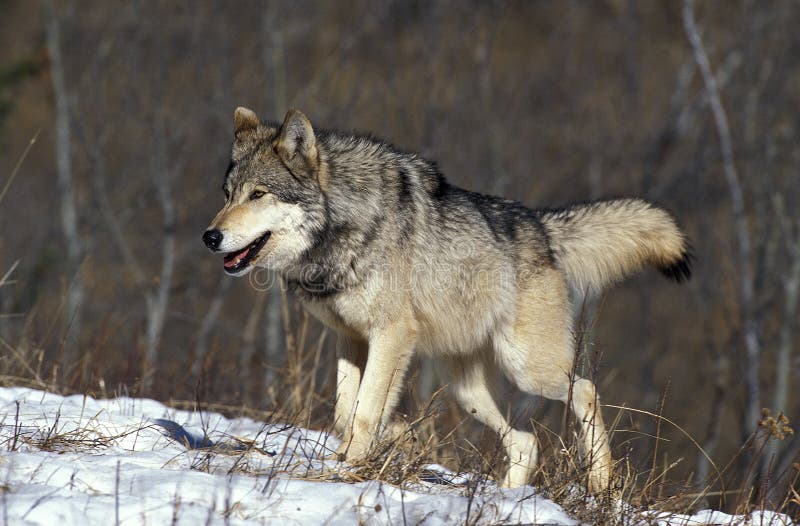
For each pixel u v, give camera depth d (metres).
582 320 24.59
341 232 22.55
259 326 54.19
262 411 29.61
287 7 60.00
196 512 15.74
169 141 59.50
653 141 67.06
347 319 22.97
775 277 55.12
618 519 18.66
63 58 62.59
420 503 17.42
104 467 17.61
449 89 64.25
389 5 63.91
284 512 16.33
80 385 29.20
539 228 26.02
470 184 61.56
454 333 24.50
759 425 21.84
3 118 65.69
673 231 26.83
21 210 67.94
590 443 22.84
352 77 64.94
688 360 64.62
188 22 59.34
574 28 76.31
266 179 22.48
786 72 61.34
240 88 60.06
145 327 51.66
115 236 58.09
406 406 27.66
